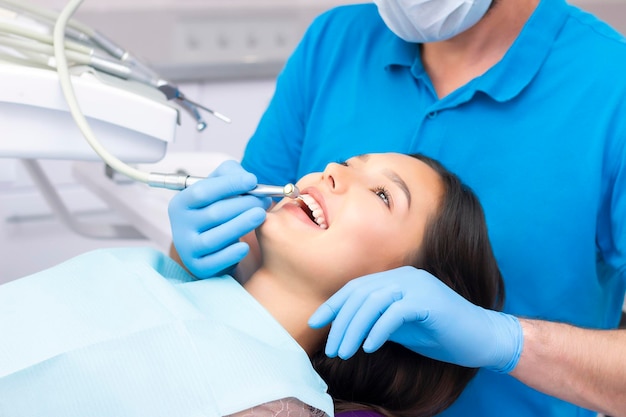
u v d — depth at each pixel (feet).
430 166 3.49
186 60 6.88
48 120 2.91
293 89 4.24
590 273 3.49
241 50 7.35
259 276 3.28
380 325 2.69
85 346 2.65
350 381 3.44
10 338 2.71
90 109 2.94
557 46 3.56
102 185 4.83
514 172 3.53
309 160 4.12
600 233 3.47
